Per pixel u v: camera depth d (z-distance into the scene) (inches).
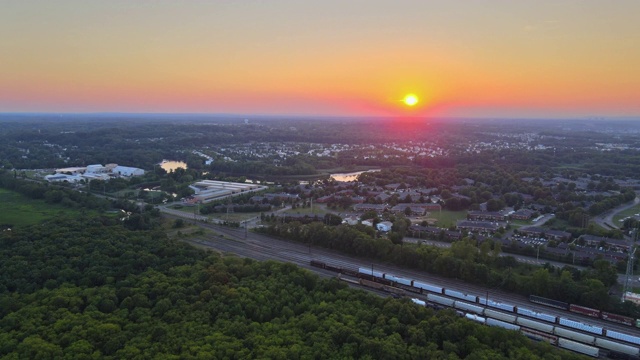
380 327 7042.3
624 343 7362.2
